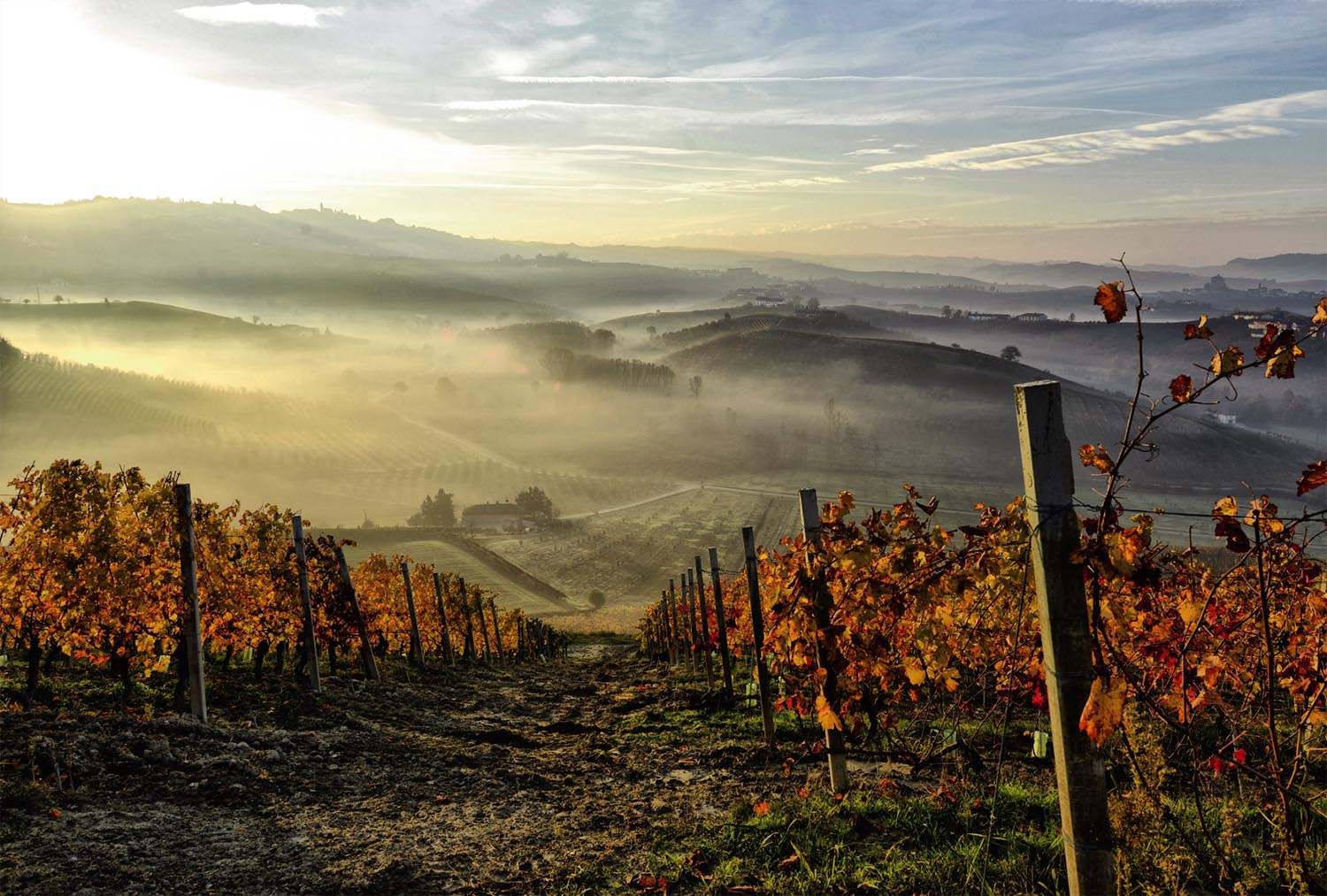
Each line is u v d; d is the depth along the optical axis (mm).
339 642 21375
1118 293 4004
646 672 27250
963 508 175125
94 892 6445
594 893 6613
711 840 7414
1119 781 6945
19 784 8336
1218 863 5547
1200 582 7102
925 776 8961
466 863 7445
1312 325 3736
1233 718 7094
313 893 6762
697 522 174000
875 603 7234
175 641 13289
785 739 12141
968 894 5781
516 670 32156
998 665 8391
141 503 13539
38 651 11594
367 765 11430
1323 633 6602
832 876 6258
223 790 9297
